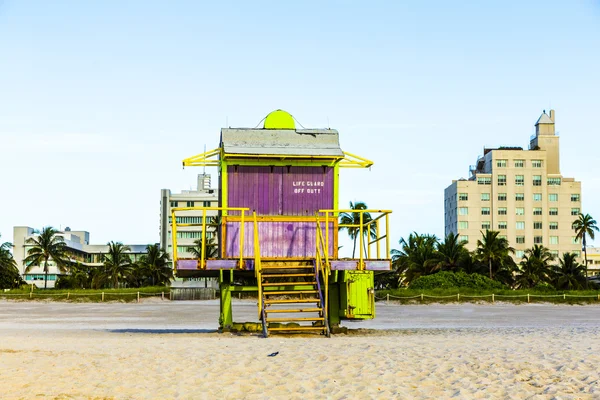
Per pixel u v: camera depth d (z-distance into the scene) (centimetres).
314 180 1945
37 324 3228
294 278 1933
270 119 2022
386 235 1897
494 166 13712
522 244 13575
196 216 12506
